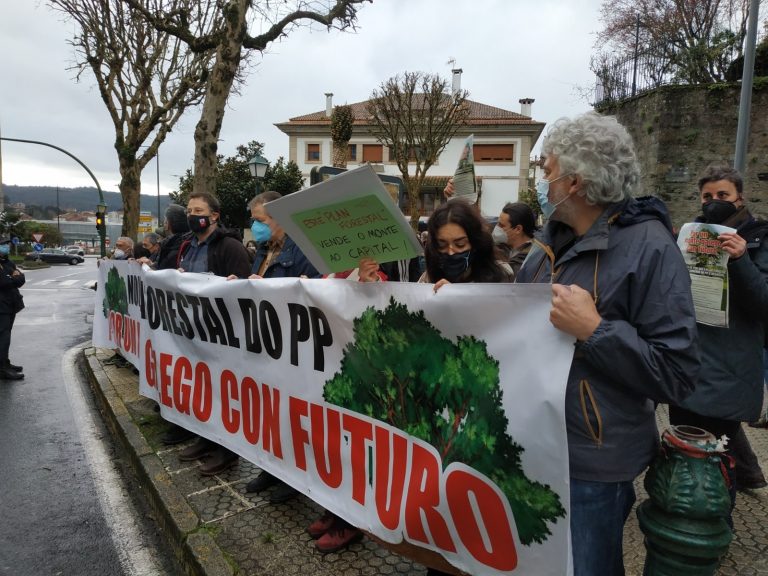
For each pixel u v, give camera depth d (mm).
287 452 2576
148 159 13312
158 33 12070
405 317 1835
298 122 31797
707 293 2064
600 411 1387
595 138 1374
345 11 8578
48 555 2703
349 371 2145
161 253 4723
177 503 2906
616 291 1356
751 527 2504
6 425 4676
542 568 1478
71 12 11281
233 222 26562
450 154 30344
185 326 3340
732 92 10586
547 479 1434
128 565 2623
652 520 1468
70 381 6234
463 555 1711
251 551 2439
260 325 2670
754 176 10609
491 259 2016
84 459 3939
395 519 1945
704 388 2242
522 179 29875
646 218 1398
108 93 12438
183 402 3469
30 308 13344
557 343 1405
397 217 1765
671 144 11000
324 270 2043
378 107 20375
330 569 2301
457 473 1689
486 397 1581
